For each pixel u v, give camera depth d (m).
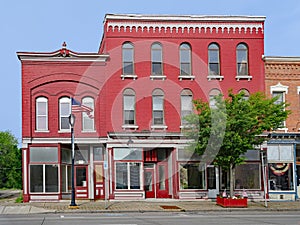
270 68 32.91
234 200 26.73
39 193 30.50
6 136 68.69
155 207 26.77
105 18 31.89
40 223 18.75
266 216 21.88
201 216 21.98
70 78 31.34
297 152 32.66
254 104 27.33
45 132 30.91
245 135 27.12
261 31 33.03
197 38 32.62
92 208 26.20
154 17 32.19
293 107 32.81
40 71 31.16
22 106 30.88
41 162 30.75
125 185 31.12
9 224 18.45
